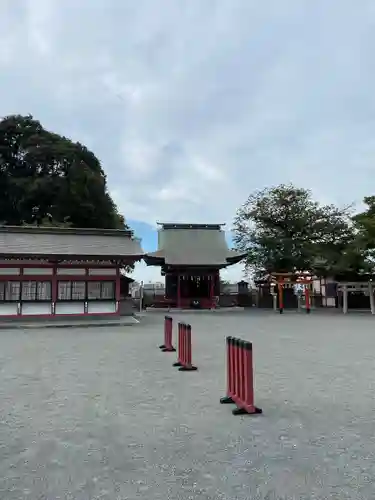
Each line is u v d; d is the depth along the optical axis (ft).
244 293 154.40
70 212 148.36
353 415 21.34
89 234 93.91
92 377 30.89
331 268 131.44
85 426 19.57
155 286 166.20
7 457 15.85
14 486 13.39
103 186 161.17
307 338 56.70
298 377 30.86
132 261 89.15
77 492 12.95
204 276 139.23
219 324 80.38
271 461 15.42
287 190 146.82
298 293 132.67
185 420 20.49
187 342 34.14
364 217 125.80
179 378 30.45
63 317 84.17
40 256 81.97
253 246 148.25
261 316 104.73
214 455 16.02
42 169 153.89
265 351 44.52
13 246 83.41
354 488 13.25
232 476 14.14
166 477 14.05
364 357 40.40
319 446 16.94
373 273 129.70
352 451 16.40
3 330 70.69
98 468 14.79
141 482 13.66
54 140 159.12
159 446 16.97
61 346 49.11
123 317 91.25
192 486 13.37
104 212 158.30
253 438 17.92
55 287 84.33
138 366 35.50
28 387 27.71
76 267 85.92
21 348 47.42
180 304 137.08
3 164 153.58
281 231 145.07
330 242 142.82
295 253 139.54
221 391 26.45
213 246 148.25
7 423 20.07
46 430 19.02
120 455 16.01
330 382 29.14
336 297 145.07
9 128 158.10
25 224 137.59
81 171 151.02
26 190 146.61
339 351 44.50
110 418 20.80
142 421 20.33
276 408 22.63
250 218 147.95
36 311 82.99
